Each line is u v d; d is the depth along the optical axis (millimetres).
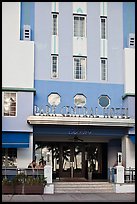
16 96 22047
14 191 19141
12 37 22844
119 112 23969
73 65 24281
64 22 24578
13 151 22062
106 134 22891
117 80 24578
